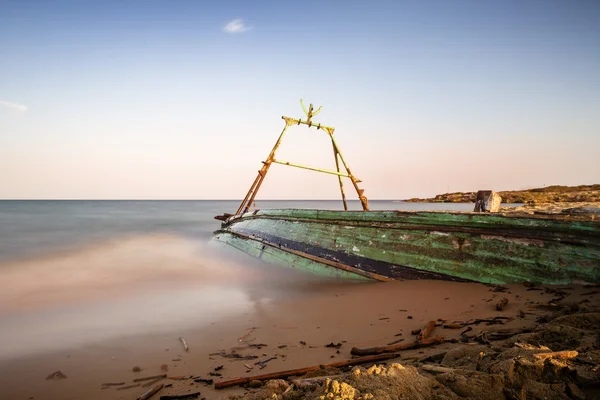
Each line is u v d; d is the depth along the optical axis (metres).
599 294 5.73
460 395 2.61
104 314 7.14
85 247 16.83
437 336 4.89
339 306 7.10
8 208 71.31
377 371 2.83
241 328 6.20
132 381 4.41
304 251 10.92
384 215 9.36
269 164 16.25
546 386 2.64
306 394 2.78
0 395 4.17
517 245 7.23
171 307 7.56
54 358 5.17
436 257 8.17
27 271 11.41
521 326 4.86
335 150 16.44
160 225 29.95
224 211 60.81
